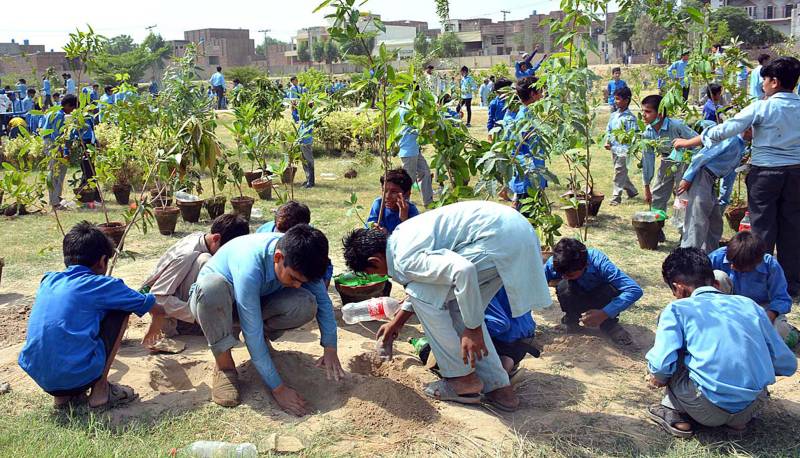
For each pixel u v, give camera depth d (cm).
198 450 374
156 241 893
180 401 437
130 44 7181
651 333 561
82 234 443
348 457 377
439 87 1265
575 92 634
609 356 516
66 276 431
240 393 440
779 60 620
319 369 474
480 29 7525
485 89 2742
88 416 416
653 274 724
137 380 467
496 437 400
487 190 578
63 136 691
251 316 420
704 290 415
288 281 410
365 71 550
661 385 408
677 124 838
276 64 9362
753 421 424
